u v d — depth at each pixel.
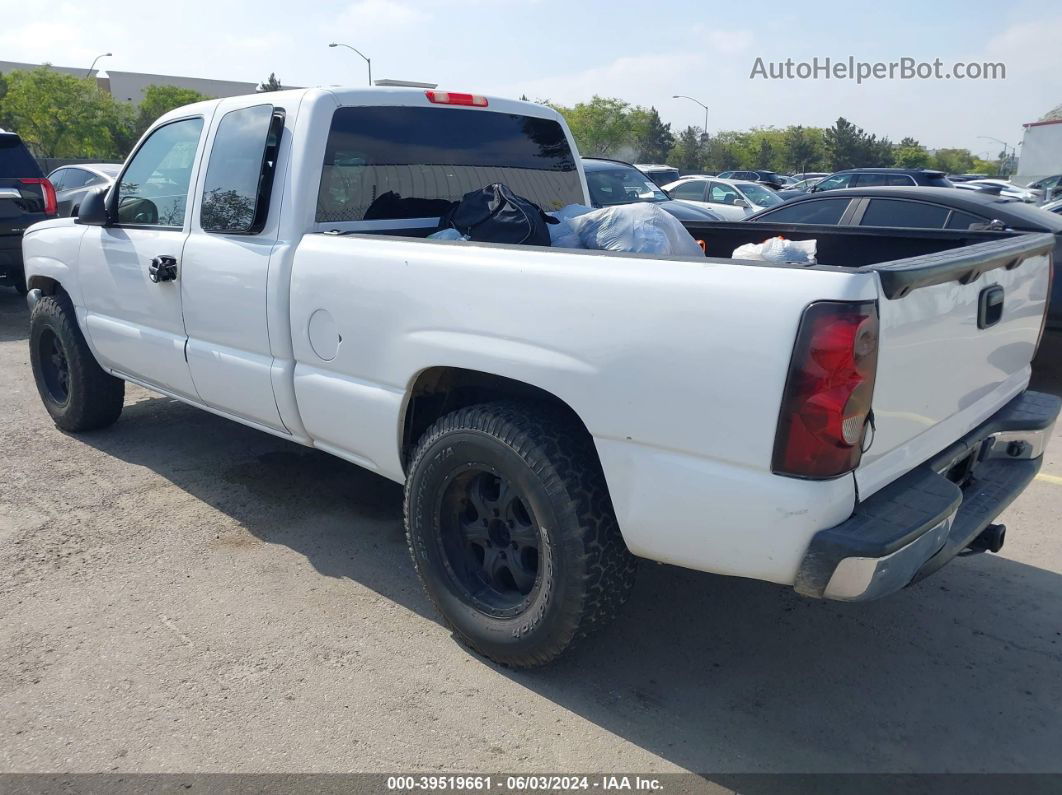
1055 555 4.09
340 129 3.80
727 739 2.81
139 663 3.18
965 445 3.00
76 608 3.55
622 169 11.62
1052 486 4.90
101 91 55.19
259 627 3.43
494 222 3.67
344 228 3.84
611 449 2.66
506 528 3.10
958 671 3.19
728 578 3.89
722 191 14.66
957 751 2.77
